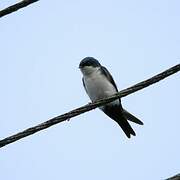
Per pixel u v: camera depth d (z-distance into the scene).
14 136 6.01
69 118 6.36
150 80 6.27
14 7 6.34
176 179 4.78
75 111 6.36
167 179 4.79
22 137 6.06
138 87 6.37
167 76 6.20
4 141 5.98
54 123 6.25
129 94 6.41
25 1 6.34
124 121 12.59
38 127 6.11
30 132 6.08
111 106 12.29
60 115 6.28
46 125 6.17
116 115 12.56
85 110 6.37
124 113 12.45
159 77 6.21
